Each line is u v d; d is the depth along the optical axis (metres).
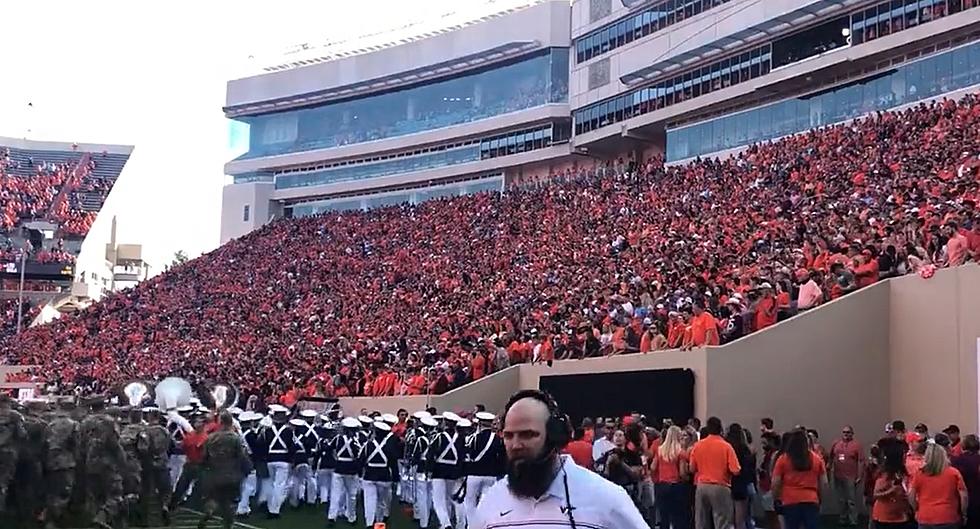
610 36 57.28
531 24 62.62
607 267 34.69
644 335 22.66
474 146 66.38
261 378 36.72
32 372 52.91
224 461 17.66
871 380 20.45
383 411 29.33
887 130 36.09
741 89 47.41
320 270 55.66
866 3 41.41
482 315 35.16
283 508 22.67
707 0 50.16
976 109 32.75
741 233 31.25
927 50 39.66
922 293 19.77
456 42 67.12
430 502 19.75
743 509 15.82
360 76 72.50
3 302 76.31
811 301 20.95
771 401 20.03
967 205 22.30
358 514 21.77
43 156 90.38
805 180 35.22
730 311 21.59
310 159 74.81
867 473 15.72
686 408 20.19
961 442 14.75
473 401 26.86
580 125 59.41
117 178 90.62
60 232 83.81
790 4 44.62
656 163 52.62
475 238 51.16
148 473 19.16
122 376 44.03
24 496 16.70
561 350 25.98
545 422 5.18
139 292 62.38
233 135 80.19
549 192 53.75
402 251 53.72
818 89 44.56
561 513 5.11
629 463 16.86
